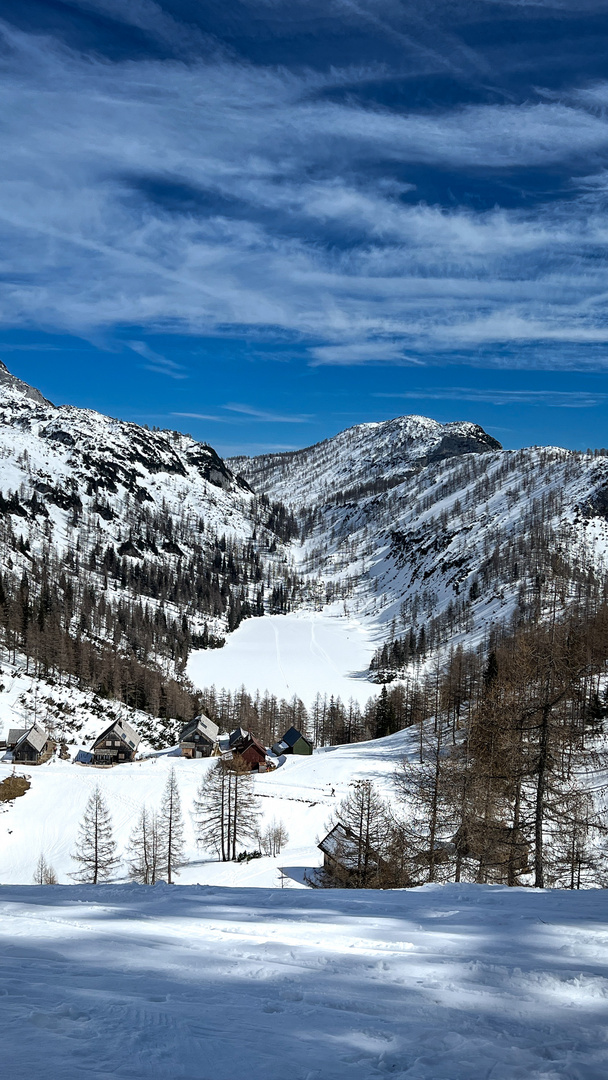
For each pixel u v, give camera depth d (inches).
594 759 1062.4
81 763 3056.1
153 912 475.2
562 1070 219.6
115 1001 269.4
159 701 4360.2
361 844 1300.4
